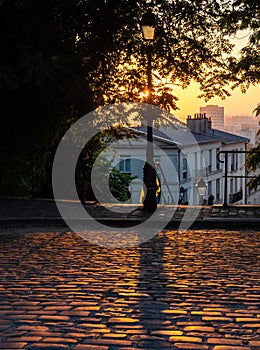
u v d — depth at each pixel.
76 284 6.05
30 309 5.02
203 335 4.29
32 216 11.85
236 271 6.73
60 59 13.04
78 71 13.64
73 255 7.90
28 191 17.05
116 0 14.36
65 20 14.26
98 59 15.17
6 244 8.91
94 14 14.34
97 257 7.74
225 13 16.12
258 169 19.92
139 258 7.66
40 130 15.71
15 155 16.66
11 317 4.76
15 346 4.01
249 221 11.02
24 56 12.49
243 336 4.27
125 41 15.54
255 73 17.31
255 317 4.79
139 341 4.14
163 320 4.69
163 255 7.88
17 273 6.62
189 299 5.41
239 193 45.66
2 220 11.37
